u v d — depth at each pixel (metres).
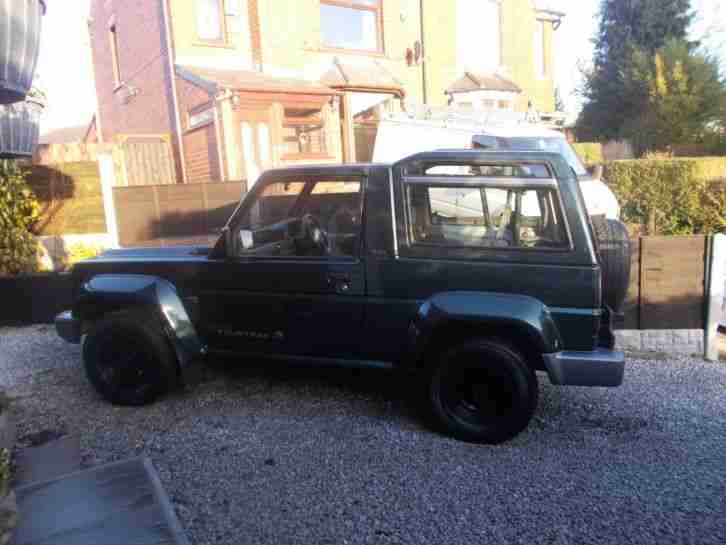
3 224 8.20
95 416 4.67
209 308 4.74
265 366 5.64
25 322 7.72
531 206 3.99
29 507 3.17
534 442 4.13
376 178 4.29
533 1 20.34
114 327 4.71
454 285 4.09
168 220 10.08
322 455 3.97
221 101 12.25
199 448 4.09
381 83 14.86
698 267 5.95
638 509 3.31
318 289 4.42
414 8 17.22
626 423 4.41
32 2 2.76
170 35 13.48
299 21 14.88
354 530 3.15
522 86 20.22
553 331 3.87
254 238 4.65
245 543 3.04
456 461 3.88
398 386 5.18
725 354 6.05
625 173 10.01
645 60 20.16
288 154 13.20
